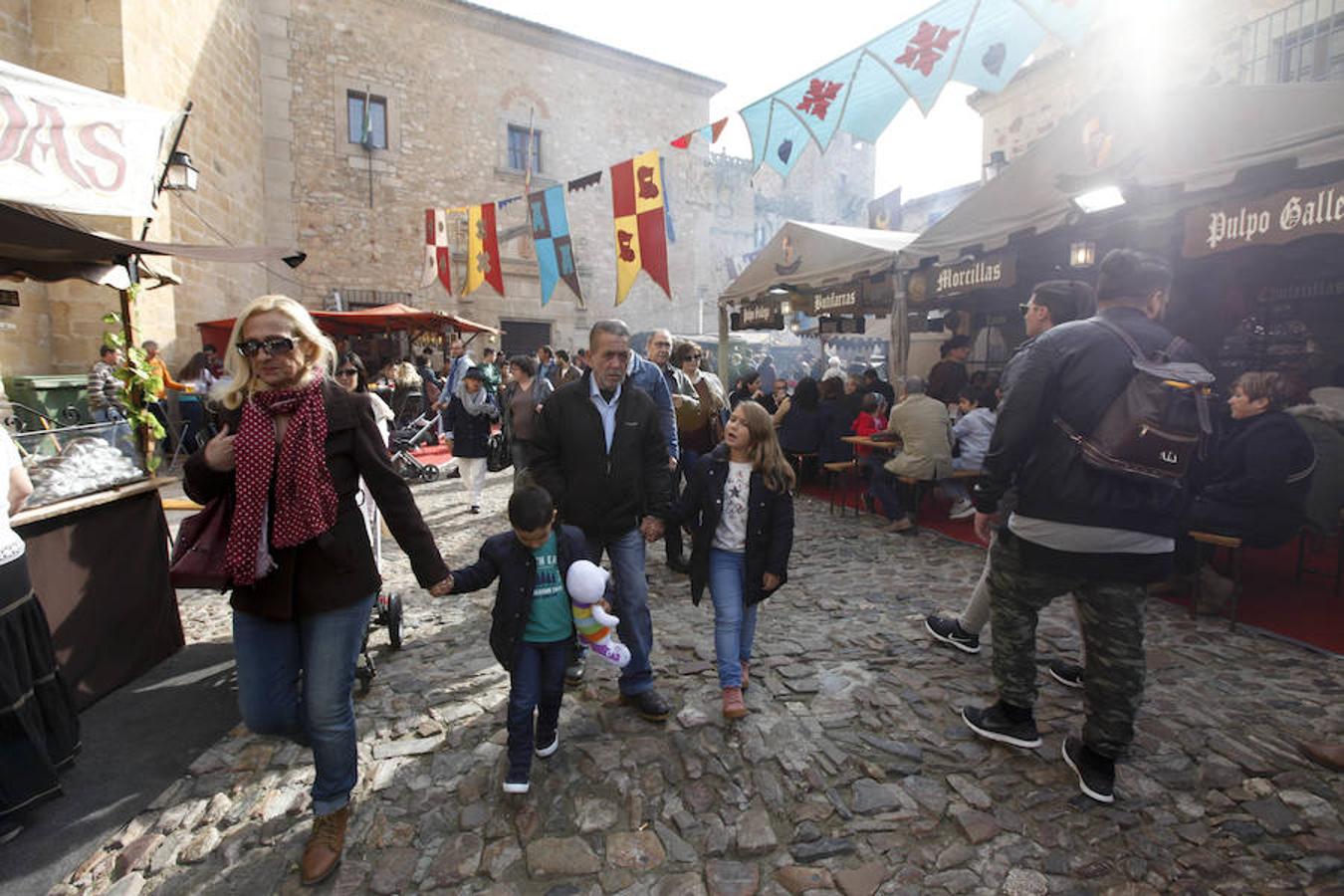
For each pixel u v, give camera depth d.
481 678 3.42
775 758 2.66
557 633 2.55
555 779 2.55
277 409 1.96
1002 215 5.70
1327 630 3.74
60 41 8.53
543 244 6.77
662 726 2.91
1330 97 3.75
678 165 21.84
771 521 2.97
